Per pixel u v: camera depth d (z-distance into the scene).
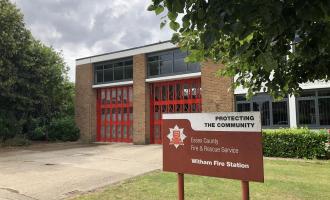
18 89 21.27
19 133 21.75
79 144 21.28
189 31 3.08
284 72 4.61
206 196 7.00
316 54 3.54
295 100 14.70
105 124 22.77
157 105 20.12
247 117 4.45
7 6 20.22
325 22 2.82
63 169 11.10
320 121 14.08
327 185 7.95
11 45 19.69
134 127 20.36
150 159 13.28
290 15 2.49
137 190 7.71
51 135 23.38
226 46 3.75
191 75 18.33
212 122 4.78
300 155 12.51
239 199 6.75
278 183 8.17
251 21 2.47
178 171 5.11
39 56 22.28
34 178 9.58
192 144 4.98
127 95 21.72
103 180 9.12
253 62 3.81
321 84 14.03
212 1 2.46
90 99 23.00
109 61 22.45
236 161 4.51
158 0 2.70
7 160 13.77
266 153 13.22
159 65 19.89
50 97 23.30
